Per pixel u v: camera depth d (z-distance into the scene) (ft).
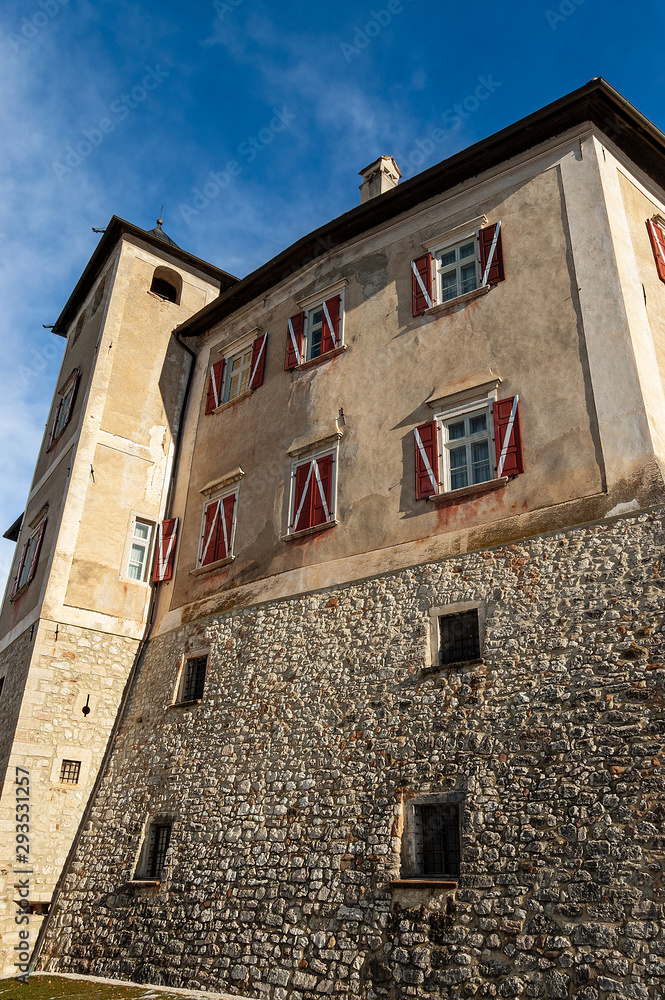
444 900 28.89
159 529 55.47
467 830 29.55
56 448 61.46
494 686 31.73
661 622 28.66
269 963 32.81
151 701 48.03
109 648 51.01
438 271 44.24
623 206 39.27
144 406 58.70
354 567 40.16
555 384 36.09
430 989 27.63
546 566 32.71
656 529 30.32
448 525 37.19
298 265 53.62
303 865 34.17
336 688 37.52
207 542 50.93
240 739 40.52
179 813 41.06
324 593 40.91
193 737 43.24
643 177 42.52
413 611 36.32
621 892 25.29
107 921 40.60
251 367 54.19
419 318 43.50
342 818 33.94
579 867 26.48
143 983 36.47
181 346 62.44
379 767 33.81
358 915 31.12
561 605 31.48
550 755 28.96
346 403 45.27
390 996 28.50
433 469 38.70
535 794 28.63
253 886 35.47
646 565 29.99
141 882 40.04
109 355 58.59
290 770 37.24
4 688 53.26
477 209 43.42
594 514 32.35
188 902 37.55
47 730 46.83
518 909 27.04
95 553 52.70
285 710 39.24
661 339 36.99
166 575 53.16
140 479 56.44
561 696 29.76
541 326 37.76
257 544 46.88
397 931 29.55
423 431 39.96
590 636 30.14
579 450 34.09
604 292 36.17
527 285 39.17
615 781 27.09
